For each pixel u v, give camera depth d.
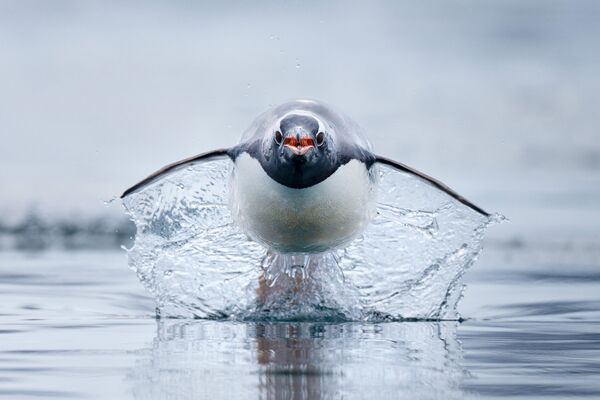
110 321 11.50
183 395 7.60
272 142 11.45
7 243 19.48
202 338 10.27
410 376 8.30
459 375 8.38
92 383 8.00
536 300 13.27
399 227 13.40
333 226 11.91
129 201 13.57
